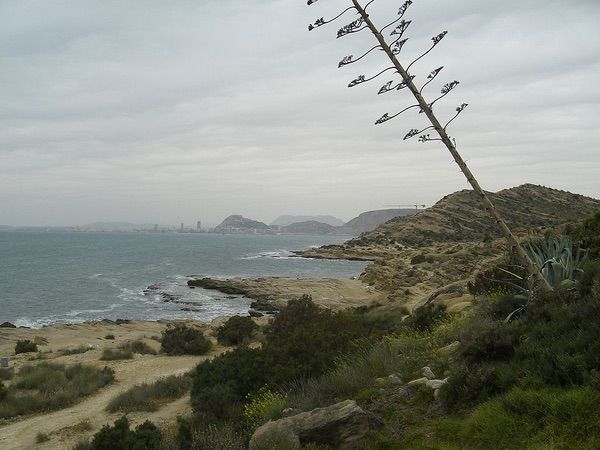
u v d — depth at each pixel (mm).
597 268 6922
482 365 6242
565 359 5102
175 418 11930
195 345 23594
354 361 8648
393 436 5430
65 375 18062
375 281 56094
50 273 77812
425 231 137875
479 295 11719
